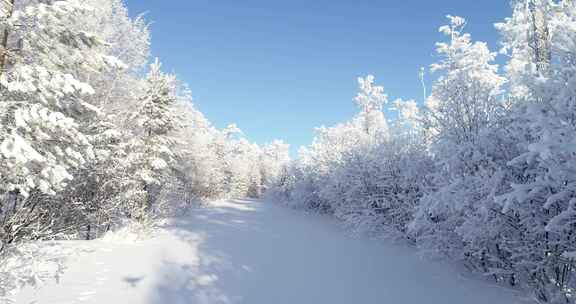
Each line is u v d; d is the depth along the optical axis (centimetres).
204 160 2925
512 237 575
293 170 3006
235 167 5622
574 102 436
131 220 1230
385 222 1171
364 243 1055
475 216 590
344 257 832
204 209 2244
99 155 948
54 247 724
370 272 687
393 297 529
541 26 1136
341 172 1506
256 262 745
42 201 967
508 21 1683
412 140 1198
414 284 605
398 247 997
